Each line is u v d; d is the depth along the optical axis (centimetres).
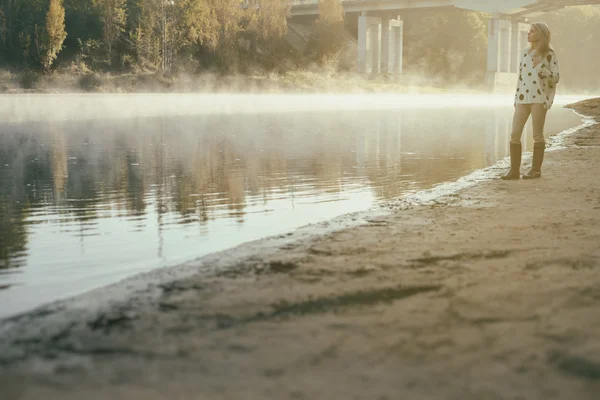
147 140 1352
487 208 536
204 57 7138
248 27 7875
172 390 177
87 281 338
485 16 11344
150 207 582
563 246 373
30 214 546
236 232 469
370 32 9488
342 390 174
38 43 6088
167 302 272
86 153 1080
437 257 348
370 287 286
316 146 1226
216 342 217
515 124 755
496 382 177
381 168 893
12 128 1695
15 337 230
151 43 6656
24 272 358
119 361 202
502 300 258
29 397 175
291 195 657
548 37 741
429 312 244
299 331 226
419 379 181
